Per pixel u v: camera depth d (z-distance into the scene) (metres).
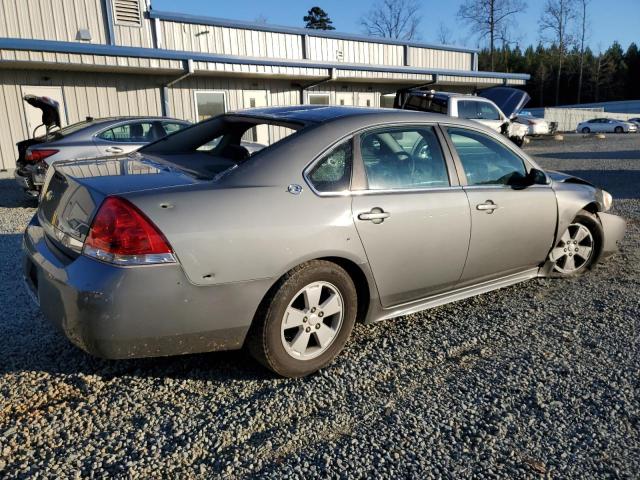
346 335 3.10
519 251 3.99
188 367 3.06
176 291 2.46
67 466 2.21
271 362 2.81
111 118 8.80
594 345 3.40
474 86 24.41
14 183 11.33
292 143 2.96
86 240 2.49
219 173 2.85
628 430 2.52
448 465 2.26
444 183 3.52
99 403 2.68
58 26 14.66
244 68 15.71
